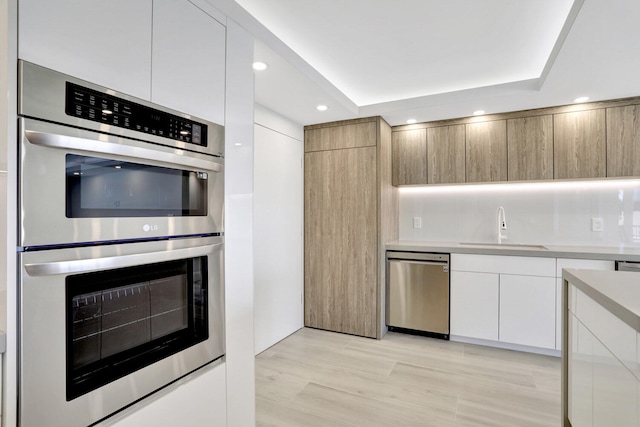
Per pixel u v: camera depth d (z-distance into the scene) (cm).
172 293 139
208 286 153
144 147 124
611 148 291
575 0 172
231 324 165
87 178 108
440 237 383
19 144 92
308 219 371
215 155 156
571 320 161
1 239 92
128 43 119
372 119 340
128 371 121
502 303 304
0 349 89
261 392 236
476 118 339
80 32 106
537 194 345
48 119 98
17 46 92
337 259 355
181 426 140
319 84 260
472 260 315
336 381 251
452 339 329
